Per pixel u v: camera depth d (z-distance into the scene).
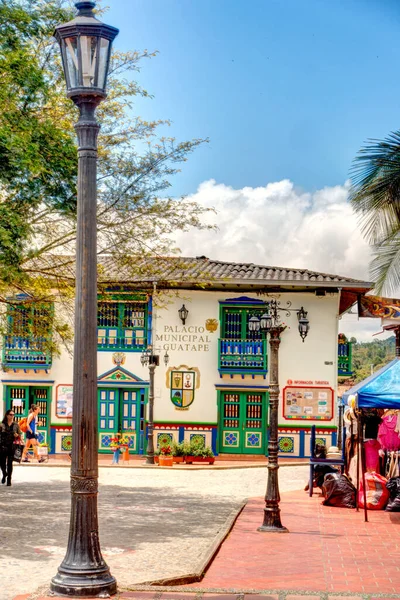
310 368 30.52
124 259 19.59
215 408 30.62
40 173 15.47
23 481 22.62
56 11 16.64
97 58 8.92
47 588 9.09
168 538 13.57
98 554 8.88
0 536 13.34
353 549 12.81
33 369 30.69
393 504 17.19
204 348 30.77
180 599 8.96
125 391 31.06
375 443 18.17
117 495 19.92
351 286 29.78
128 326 26.83
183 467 27.45
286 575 10.85
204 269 31.94
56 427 30.75
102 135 19.52
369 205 15.88
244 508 17.89
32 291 19.64
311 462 19.92
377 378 16.52
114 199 19.30
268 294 30.64
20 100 15.92
